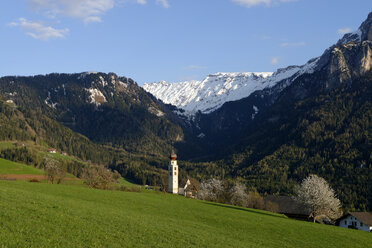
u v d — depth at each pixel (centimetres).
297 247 5744
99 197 8188
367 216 11900
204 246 4606
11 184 8681
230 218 7738
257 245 5372
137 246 4003
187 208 8450
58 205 5194
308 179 11200
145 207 7700
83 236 3925
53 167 13188
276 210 14050
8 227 3697
